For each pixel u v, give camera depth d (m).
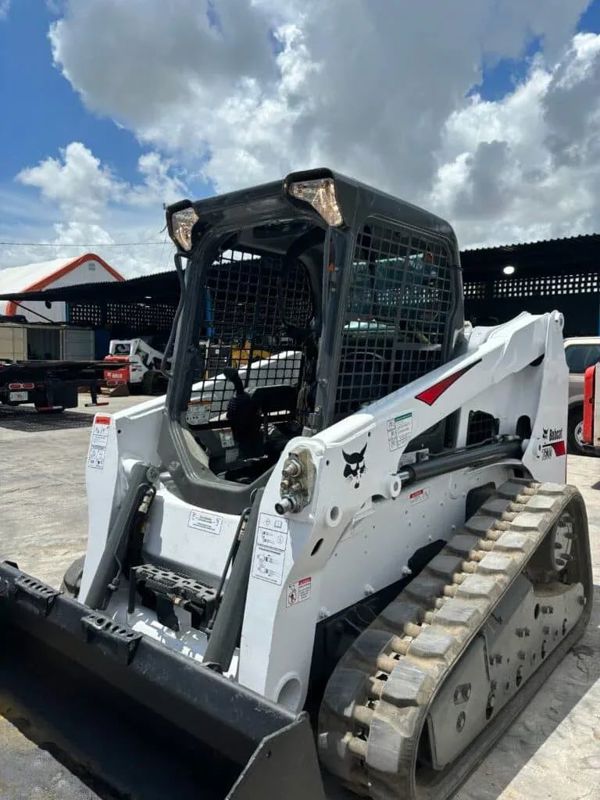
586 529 3.69
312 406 3.30
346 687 2.29
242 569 2.38
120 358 20.30
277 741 1.57
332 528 2.30
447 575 2.76
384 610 2.61
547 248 12.23
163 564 2.79
